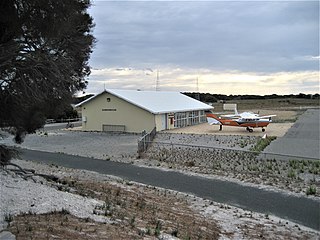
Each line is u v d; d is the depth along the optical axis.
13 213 6.23
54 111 9.68
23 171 10.70
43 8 6.88
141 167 16.38
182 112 37.28
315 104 99.19
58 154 20.25
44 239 4.94
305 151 19.64
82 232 5.63
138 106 32.28
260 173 14.41
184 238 6.65
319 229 8.43
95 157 19.16
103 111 34.84
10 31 7.13
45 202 7.37
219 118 34.25
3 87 7.31
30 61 7.05
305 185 12.51
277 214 9.59
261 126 31.25
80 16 9.19
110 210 7.78
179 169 15.73
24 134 10.25
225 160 17.12
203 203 10.45
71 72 8.35
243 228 8.11
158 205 9.62
